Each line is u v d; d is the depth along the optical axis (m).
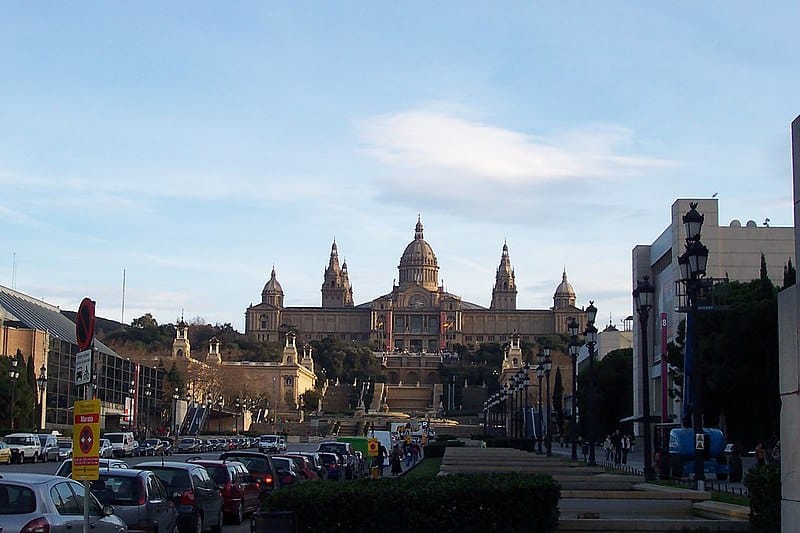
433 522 20.16
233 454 43.69
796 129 15.43
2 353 123.38
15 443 81.69
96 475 18.75
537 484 20.73
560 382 142.75
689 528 22.38
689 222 39.66
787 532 15.14
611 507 29.23
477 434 184.75
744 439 74.56
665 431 76.94
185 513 30.20
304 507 20.14
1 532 18.73
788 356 15.21
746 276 98.88
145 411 167.00
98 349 141.00
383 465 74.00
